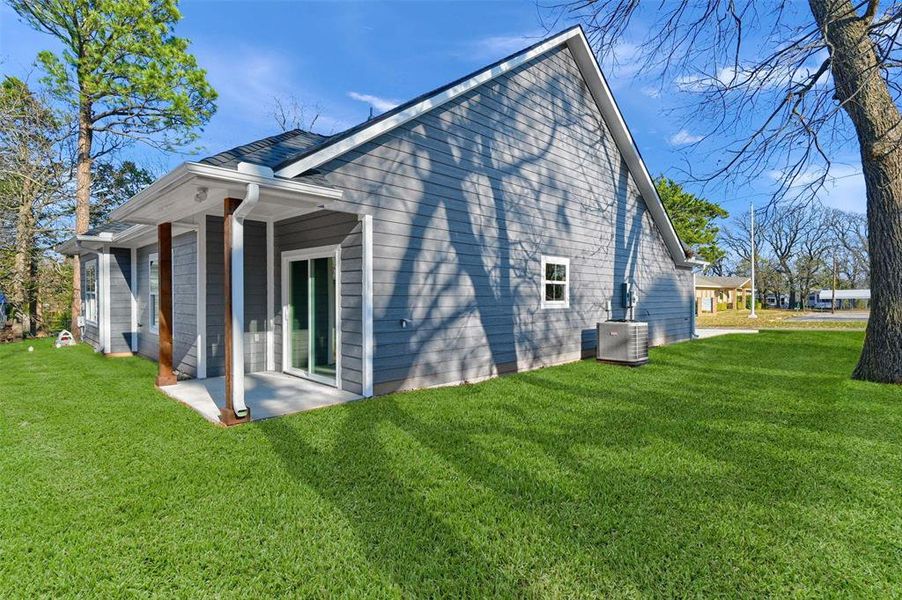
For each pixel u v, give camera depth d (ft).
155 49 43.29
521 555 7.61
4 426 14.73
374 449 12.71
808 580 6.96
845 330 53.11
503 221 25.13
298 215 22.03
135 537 8.20
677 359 30.09
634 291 36.11
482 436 13.87
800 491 9.87
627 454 12.21
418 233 20.75
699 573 7.14
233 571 7.27
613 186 33.96
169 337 21.20
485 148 24.08
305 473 10.99
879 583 6.88
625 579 7.00
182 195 15.88
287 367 23.82
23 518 8.83
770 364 27.63
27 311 52.11
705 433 13.98
